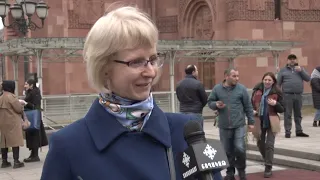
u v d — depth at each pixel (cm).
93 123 176
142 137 174
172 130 184
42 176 174
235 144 752
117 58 171
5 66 2792
